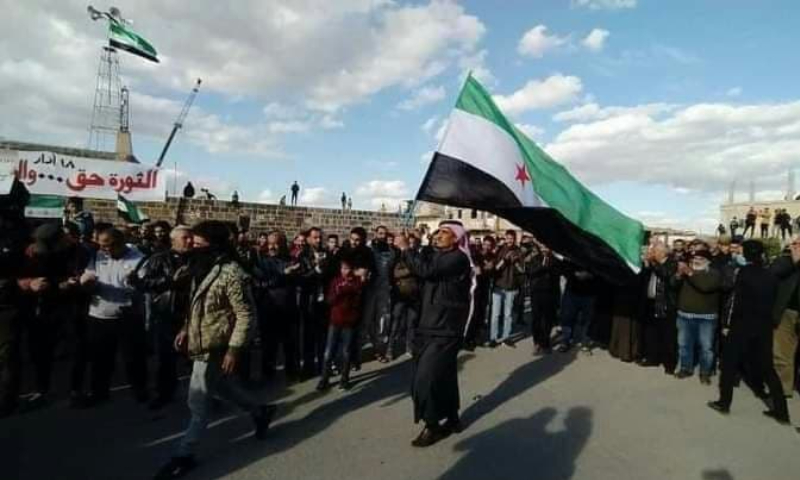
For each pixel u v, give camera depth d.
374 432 4.93
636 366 8.12
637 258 6.92
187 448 3.94
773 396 5.64
